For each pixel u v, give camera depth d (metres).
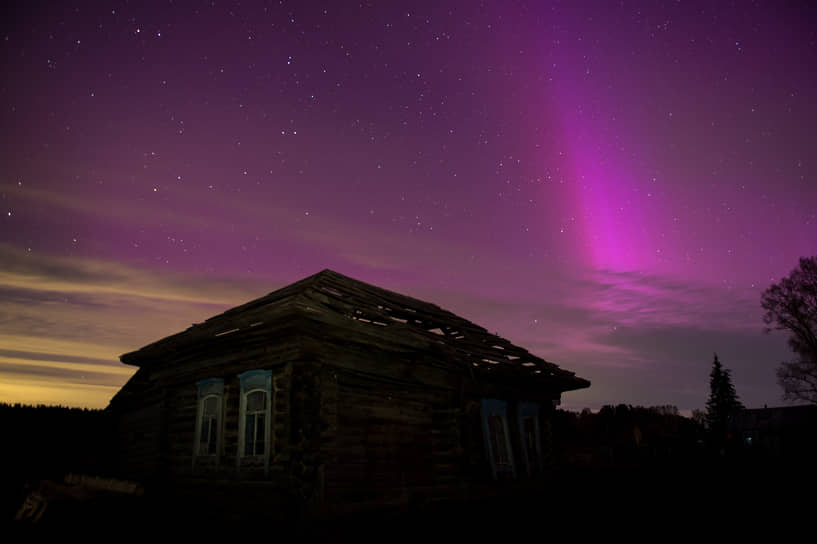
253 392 9.95
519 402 14.90
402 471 10.69
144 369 14.37
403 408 11.23
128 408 14.80
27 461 14.97
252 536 8.00
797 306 39.06
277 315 9.05
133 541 8.24
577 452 23.48
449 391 12.43
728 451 28.92
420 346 11.18
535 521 10.77
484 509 11.27
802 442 42.88
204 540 8.07
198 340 10.95
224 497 9.54
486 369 13.11
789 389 39.75
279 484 8.59
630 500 14.10
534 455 15.00
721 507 12.94
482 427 13.05
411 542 8.53
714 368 62.00
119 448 14.74
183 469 11.01
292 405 8.96
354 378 10.27
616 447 26.48
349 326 9.67
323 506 8.17
